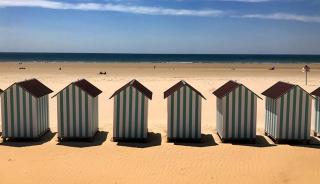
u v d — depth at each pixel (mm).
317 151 15141
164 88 32188
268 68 68000
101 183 11562
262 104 24875
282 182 11727
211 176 12195
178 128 16312
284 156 14375
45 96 17484
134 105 16109
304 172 12617
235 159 13961
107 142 16250
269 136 17359
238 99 16125
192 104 16188
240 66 74938
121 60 122375
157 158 14039
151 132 18188
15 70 58531
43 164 13281
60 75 48000
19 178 11898
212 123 20078
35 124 16125
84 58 145375
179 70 60312
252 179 11961
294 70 62531
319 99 17516
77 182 11625
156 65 76875
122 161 13664
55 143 16016
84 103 16141
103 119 20672
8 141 16234
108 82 37125
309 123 16156
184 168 12945
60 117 16219
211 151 14984
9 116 16125
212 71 58250
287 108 16094
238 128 16266
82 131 16250
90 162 13531
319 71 60500
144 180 11820
